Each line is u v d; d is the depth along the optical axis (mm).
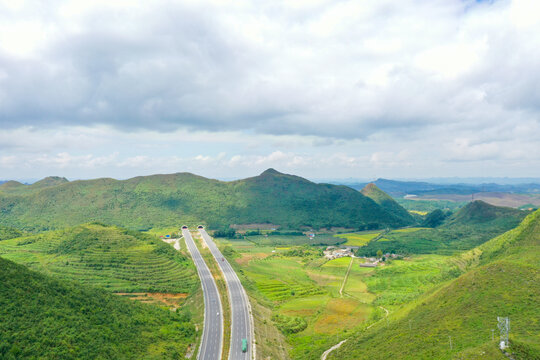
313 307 188500
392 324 127625
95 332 107500
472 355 78312
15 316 98375
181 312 166500
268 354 129000
